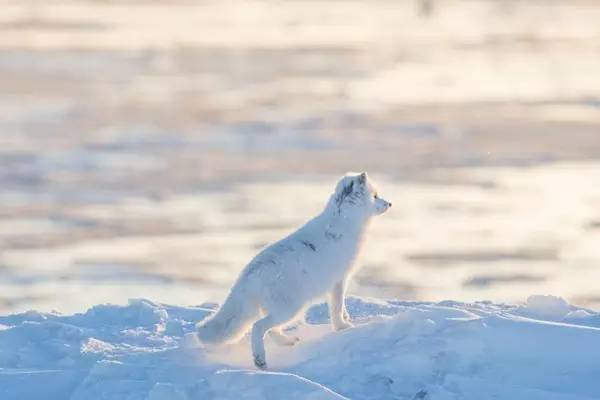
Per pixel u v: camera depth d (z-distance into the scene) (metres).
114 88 101.56
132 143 65.25
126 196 47.25
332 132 70.38
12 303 26.20
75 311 24.72
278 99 91.88
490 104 88.19
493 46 162.38
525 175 53.53
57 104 87.25
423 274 30.50
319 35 183.50
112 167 55.56
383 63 132.88
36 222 41.09
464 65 130.75
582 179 52.41
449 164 56.91
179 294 27.55
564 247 35.91
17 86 101.75
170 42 164.38
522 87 103.50
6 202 45.78
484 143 64.75
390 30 198.50
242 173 53.62
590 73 119.88
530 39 176.38
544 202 45.97
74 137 67.56
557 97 93.44
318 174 53.34
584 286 29.48
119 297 27.03
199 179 51.62
